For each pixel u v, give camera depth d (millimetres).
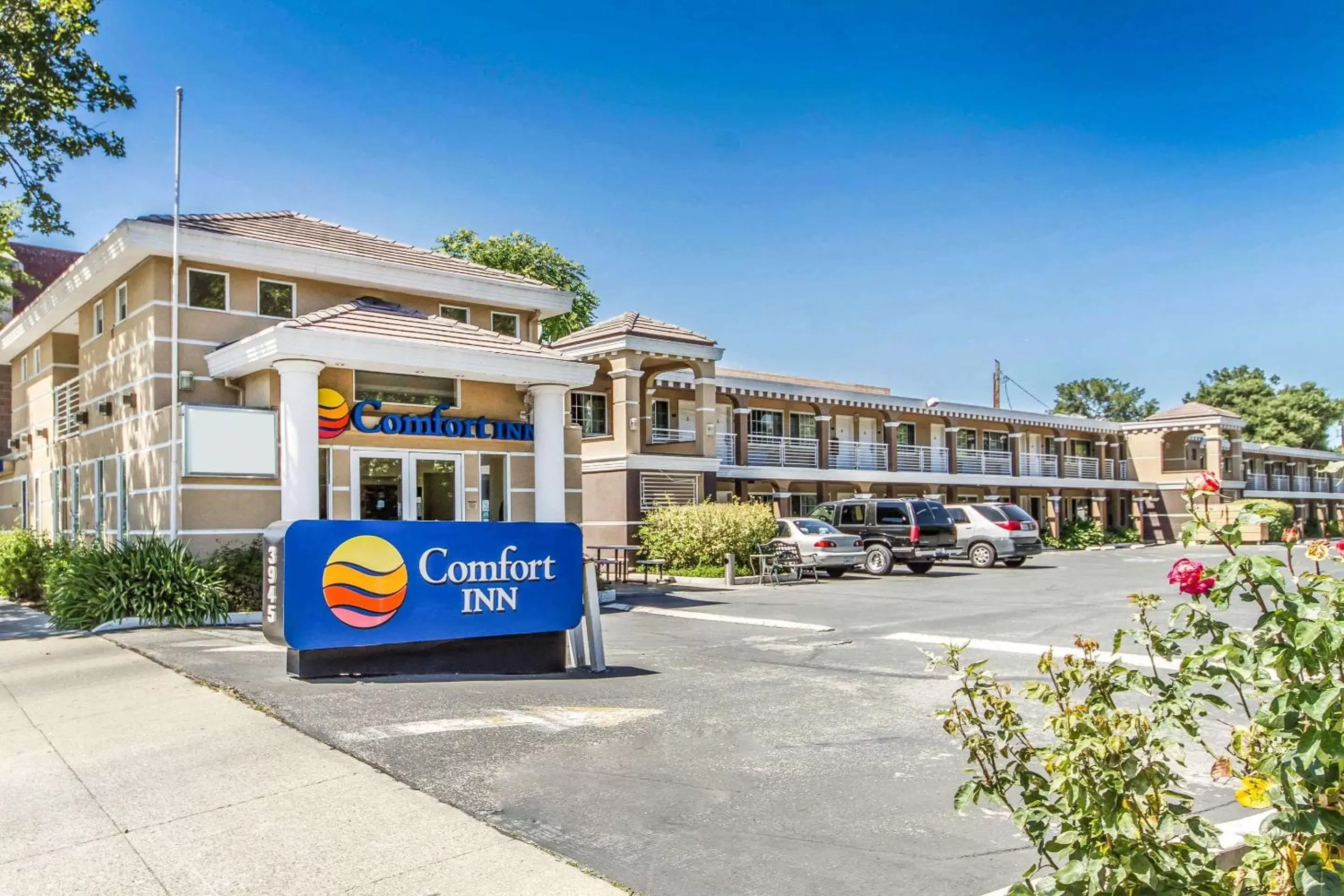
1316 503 60938
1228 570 3445
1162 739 3385
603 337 26047
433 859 4699
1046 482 43281
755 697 8586
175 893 4320
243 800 5500
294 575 8547
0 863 4672
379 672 8984
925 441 41750
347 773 5973
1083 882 3258
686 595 19141
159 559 13695
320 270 17219
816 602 17719
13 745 6801
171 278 16078
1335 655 3201
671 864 4691
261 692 8133
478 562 9414
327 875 4500
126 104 18266
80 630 13031
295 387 14148
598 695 8586
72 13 17188
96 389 19016
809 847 4949
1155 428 49250
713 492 27594
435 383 16625
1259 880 3373
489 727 7211
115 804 5465
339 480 15375
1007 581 22922
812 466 35531
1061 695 3770
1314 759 3088
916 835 5133
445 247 35844
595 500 26422
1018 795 5762
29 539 18812
